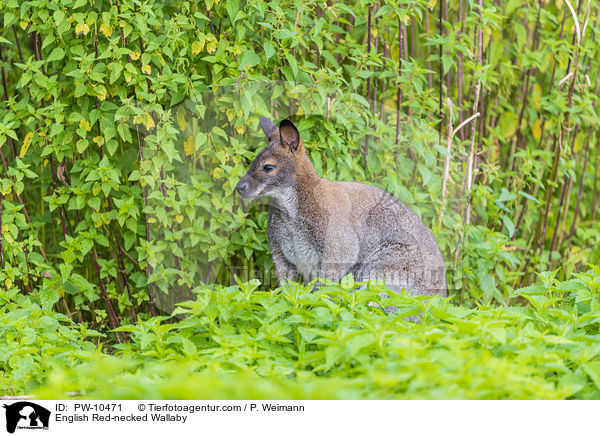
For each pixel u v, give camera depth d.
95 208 8.08
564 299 7.14
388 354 5.40
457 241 9.38
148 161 8.05
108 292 8.63
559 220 10.84
